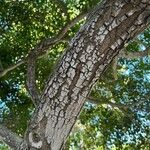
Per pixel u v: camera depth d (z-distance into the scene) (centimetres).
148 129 930
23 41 887
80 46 357
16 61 891
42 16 887
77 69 357
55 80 363
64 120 364
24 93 919
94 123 982
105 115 966
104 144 972
